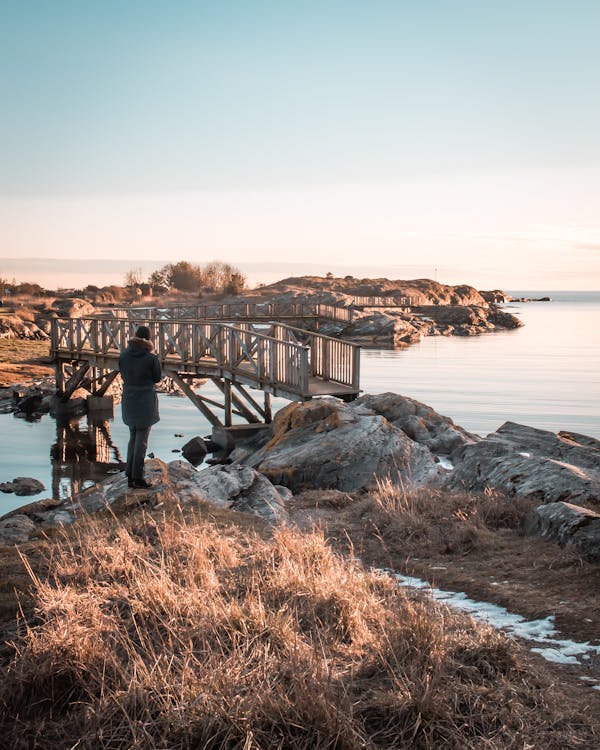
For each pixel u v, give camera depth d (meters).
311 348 18.89
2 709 3.37
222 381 18.98
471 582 5.60
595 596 5.05
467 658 3.83
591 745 3.11
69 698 3.46
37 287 84.81
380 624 4.16
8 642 3.99
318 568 5.18
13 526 7.58
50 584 5.13
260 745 3.03
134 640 4.02
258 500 8.85
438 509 7.54
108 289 97.06
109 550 5.70
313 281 126.12
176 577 5.06
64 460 15.75
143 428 8.36
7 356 34.69
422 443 14.45
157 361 8.33
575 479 7.77
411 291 120.50
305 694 3.24
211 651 3.77
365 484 10.64
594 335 66.00
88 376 25.23
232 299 96.06
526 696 3.51
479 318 80.94
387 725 3.21
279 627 3.99
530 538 6.62
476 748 3.03
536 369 35.06
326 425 12.70
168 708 3.18
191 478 9.55
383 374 32.94
